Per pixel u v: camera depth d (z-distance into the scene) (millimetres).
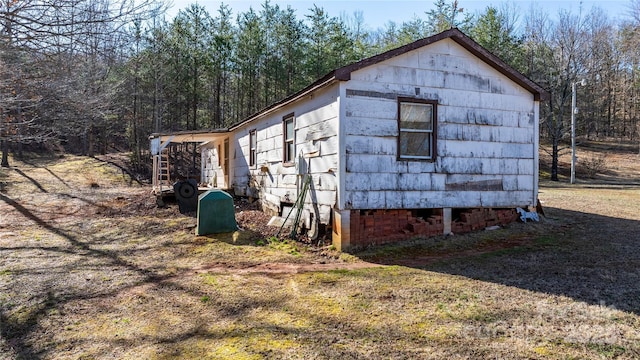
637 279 4918
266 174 11602
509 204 8680
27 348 3510
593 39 28938
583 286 4723
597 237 7434
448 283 5035
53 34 6250
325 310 4199
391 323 3789
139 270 6062
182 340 3564
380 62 7500
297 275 5633
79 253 7188
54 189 17531
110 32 6691
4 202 13297
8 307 4504
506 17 31219
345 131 7234
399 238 7680
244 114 28844
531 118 8883
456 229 8117
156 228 9344
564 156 32438
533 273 5359
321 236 7930
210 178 19531
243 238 8133
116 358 3273
